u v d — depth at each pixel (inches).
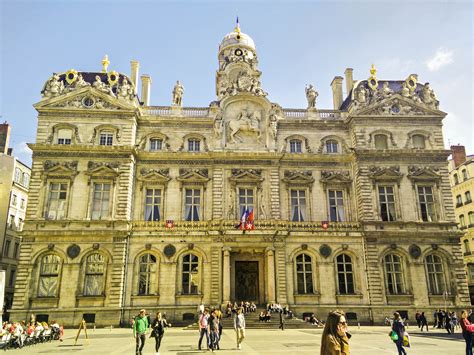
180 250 1892.2
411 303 1881.2
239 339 1042.1
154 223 1909.4
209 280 1865.2
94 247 1824.6
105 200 1911.9
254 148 2085.4
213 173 2012.8
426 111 2155.5
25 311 1734.7
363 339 1267.2
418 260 1930.4
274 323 1667.1
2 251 2456.9
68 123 1982.0
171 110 2142.0
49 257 1824.6
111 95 2025.1
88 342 1245.7
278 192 2010.3
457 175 2970.0
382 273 1911.9
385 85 2193.7
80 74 2142.0
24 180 2783.0
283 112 2187.5
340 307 1867.6
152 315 1802.4
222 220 1911.9
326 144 2150.6
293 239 1948.8
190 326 1651.1
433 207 2025.1
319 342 1155.9
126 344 1182.9
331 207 2047.2
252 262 2004.2
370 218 1964.8
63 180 1904.5
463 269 1940.2
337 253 1947.6
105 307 1760.6
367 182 2015.3
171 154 2018.9
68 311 1747.0
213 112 2133.4
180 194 1989.4
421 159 2074.3
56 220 1836.9
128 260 1856.5
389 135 2107.5
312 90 2274.9
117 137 1989.4
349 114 2124.8
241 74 2203.5
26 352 1021.2
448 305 1887.3
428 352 966.4
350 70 2410.2
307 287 1913.1
